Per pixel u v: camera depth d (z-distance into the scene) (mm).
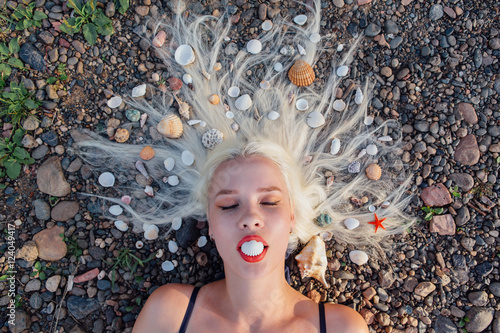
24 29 743
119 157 756
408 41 781
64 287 735
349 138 779
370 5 780
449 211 765
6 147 730
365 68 780
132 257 750
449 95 776
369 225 771
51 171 734
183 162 758
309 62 781
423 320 752
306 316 679
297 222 735
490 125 772
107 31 751
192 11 776
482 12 781
